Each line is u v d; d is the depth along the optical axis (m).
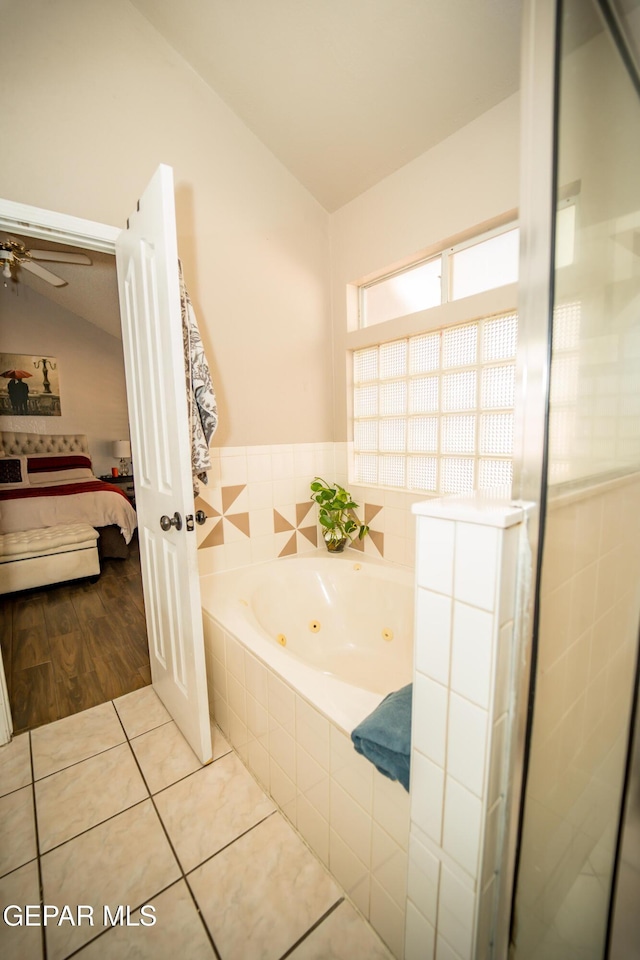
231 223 1.93
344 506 2.25
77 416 5.27
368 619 1.97
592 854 0.94
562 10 0.56
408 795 0.82
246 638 1.38
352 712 1.01
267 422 2.16
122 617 2.66
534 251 0.60
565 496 0.72
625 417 0.95
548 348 0.61
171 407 1.27
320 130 1.85
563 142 0.60
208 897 1.03
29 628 2.51
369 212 2.07
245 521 2.12
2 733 1.54
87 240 1.56
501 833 0.69
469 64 1.44
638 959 0.86
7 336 4.77
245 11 1.48
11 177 1.38
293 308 2.20
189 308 1.54
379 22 1.40
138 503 1.71
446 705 0.69
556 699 0.77
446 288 1.85
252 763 1.40
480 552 0.61
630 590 1.04
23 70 1.39
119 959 0.92
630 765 1.01
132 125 1.62
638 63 0.80
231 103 1.85
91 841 1.17
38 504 3.43
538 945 0.83
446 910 0.74
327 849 1.08
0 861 1.12
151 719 1.68
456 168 1.69
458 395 1.85
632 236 0.87
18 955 0.93
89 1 1.50
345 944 0.94
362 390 2.32
